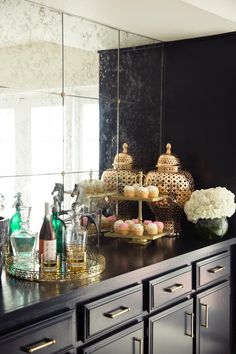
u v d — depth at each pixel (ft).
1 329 5.41
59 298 5.92
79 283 6.40
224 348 9.75
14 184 7.76
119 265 7.36
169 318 7.97
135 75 10.09
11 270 6.71
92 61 9.11
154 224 9.14
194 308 8.71
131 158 10.09
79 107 8.91
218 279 9.36
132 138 10.10
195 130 10.40
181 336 8.33
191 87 10.39
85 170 9.07
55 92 8.42
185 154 10.57
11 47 7.62
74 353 6.27
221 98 10.01
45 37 8.17
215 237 9.36
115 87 9.64
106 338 6.72
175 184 9.60
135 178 10.10
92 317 6.44
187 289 8.41
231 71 9.85
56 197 7.75
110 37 9.45
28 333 5.60
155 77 10.59
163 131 10.86
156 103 10.66
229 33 9.78
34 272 6.57
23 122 7.87
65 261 7.26
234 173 9.95
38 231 8.14
